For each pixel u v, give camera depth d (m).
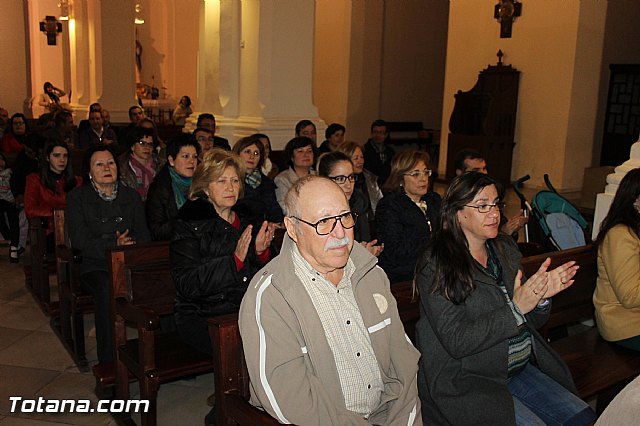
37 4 14.52
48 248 5.09
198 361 3.06
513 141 10.93
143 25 16.34
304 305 2.02
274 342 1.97
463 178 2.48
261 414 2.10
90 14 12.23
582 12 9.82
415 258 3.70
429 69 15.79
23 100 14.41
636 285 3.11
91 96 12.63
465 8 11.57
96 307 3.64
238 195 3.12
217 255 3.02
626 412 1.38
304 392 1.96
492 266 2.61
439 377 2.45
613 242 3.17
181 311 3.08
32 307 5.04
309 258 2.12
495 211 2.45
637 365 3.13
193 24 16.56
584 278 3.54
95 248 4.01
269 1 7.27
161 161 5.59
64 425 3.30
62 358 4.11
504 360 2.41
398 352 2.22
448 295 2.37
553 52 10.24
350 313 2.11
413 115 15.75
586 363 3.14
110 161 4.12
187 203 3.08
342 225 2.06
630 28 10.92
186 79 16.78
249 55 7.53
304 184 2.11
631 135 10.76
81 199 4.11
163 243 3.28
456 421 2.42
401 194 3.79
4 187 6.28
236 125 7.68
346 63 14.30
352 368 2.07
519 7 10.62
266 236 2.86
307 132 6.61
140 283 3.23
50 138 5.34
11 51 14.16
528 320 2.63
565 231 4.41
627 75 10.70
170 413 3.46
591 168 8.85
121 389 3.29
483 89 11.16
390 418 2.16
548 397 2.58
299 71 7.57
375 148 7.28
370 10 14.36
